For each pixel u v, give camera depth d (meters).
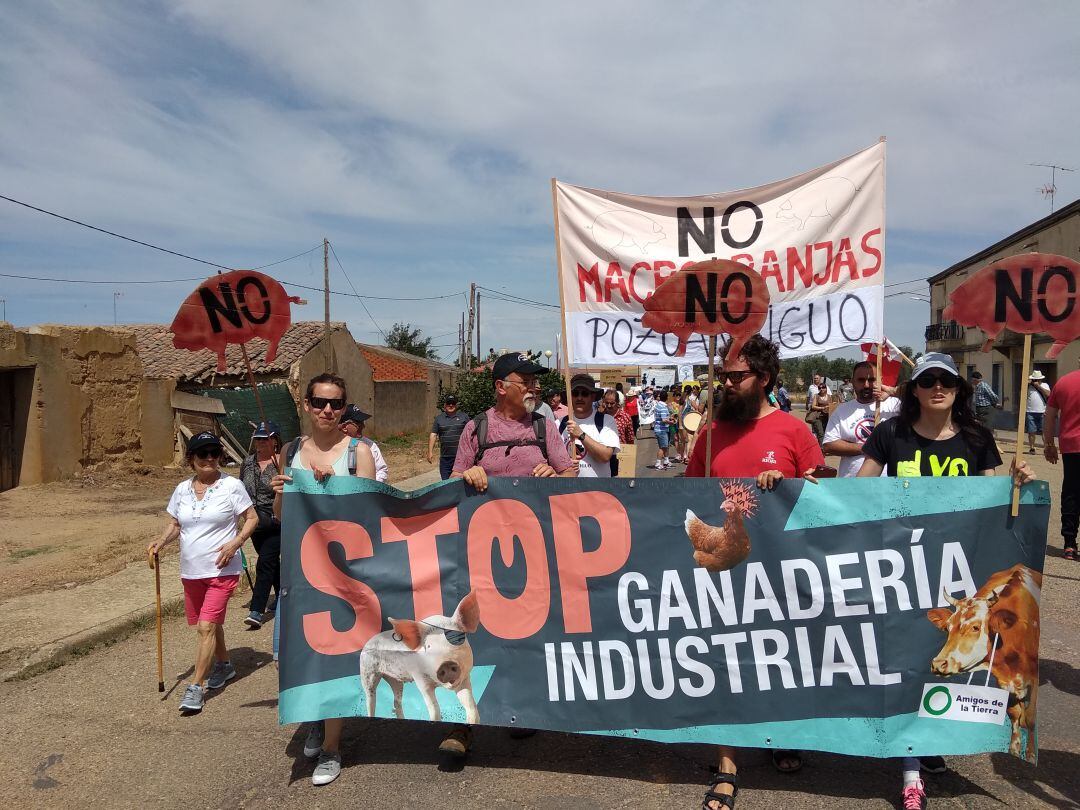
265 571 6.13
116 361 15.41
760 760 3.74
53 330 14.04
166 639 5.85
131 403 15.80
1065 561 7.46
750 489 3.52
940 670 3.36
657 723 3.54
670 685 3.55
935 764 3.56
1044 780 3.50
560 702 3.63
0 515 11.05
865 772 3.61
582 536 3.67
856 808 3.27
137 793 3.57
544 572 3.69
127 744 4.08
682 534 3.59
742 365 3.61
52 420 13.80
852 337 5.04
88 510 11.55
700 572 3.56
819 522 3.46
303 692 3.64
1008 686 3.30
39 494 12.81
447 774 3.66
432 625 3.71
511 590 3.71
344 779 3.64
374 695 3.67
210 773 3.74
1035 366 28.67
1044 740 3.89
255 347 21.23
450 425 10.62
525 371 4.12
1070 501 7.55
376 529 3.76
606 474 5.83
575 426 4.91
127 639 5.87
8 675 4.99
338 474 3.92
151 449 16.33
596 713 3.60
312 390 3.91
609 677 3.61
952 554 3.39
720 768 3.39
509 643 3.69
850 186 5.01
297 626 3.68
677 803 3.35
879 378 5.13
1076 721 4.09
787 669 3.46
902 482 3.42
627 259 5.09
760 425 3.66
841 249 5.02
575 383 5.87
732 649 3.51
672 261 5.07
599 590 3.64
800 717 3.43
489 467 4.12
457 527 3.77
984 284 3.64
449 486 3.78
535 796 3.43
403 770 3.71
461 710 3.65
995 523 3.37
